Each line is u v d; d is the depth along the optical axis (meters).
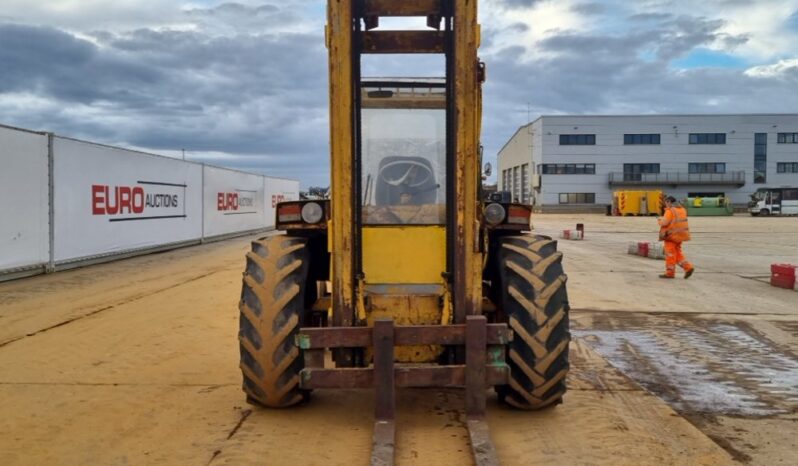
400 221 4.65
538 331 4.34
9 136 11.95
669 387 5.65
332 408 4.91
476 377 4.16
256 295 4.44
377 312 4.48
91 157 14.72
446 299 4.37
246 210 26.92
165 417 4.75
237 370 6.05
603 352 6.91
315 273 5.19
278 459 3.99
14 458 4.03
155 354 6.65
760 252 19.80
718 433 4.54
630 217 56.84
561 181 73.25
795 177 73.00
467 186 4.27
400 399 5.10
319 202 4.57
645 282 12.57
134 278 12.73
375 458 3.76
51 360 6.39
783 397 5.39
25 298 10.18
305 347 4.17
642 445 4.26
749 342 7.42
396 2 4.64
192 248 20.08
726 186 73.00
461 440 4.25
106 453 4.11
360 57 4.73
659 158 72.81
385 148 4.86
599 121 72.62
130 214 16.64
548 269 4.50
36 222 12.84
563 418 4.73
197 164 21.25
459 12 4.17
